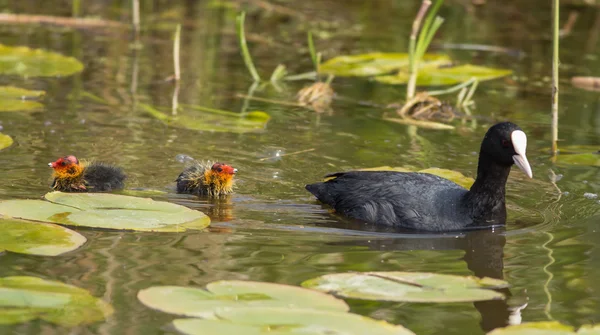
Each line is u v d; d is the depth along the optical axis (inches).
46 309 310.3
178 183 469.4
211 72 733.3
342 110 646.5
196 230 407.8
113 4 975.0
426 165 525.0
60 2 968.9
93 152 517.0
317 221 434.0
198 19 931.3
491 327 316.8
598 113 653.3
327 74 733.3
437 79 713.0
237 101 652.7
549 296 344.8
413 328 315.0
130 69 724.7
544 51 845.2
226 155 529.7
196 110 618.2
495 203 437.4
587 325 305.0
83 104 617.3
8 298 316.2
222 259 370.6
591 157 548.4
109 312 312.8
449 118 635.5
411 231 426.3
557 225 435.5
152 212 416.2
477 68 749.9
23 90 631.8
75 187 455.2
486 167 436.1
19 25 849.5
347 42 858.8
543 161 546.6
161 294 318.0
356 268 367.2
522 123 626.5
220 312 302.8
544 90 717.9
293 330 289.4
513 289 351.9
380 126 607.5
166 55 778.8
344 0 1056.8
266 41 854.5
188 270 355.6
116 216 407.2
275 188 479.5
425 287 336.2
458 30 919.7
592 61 811.4
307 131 588.1
